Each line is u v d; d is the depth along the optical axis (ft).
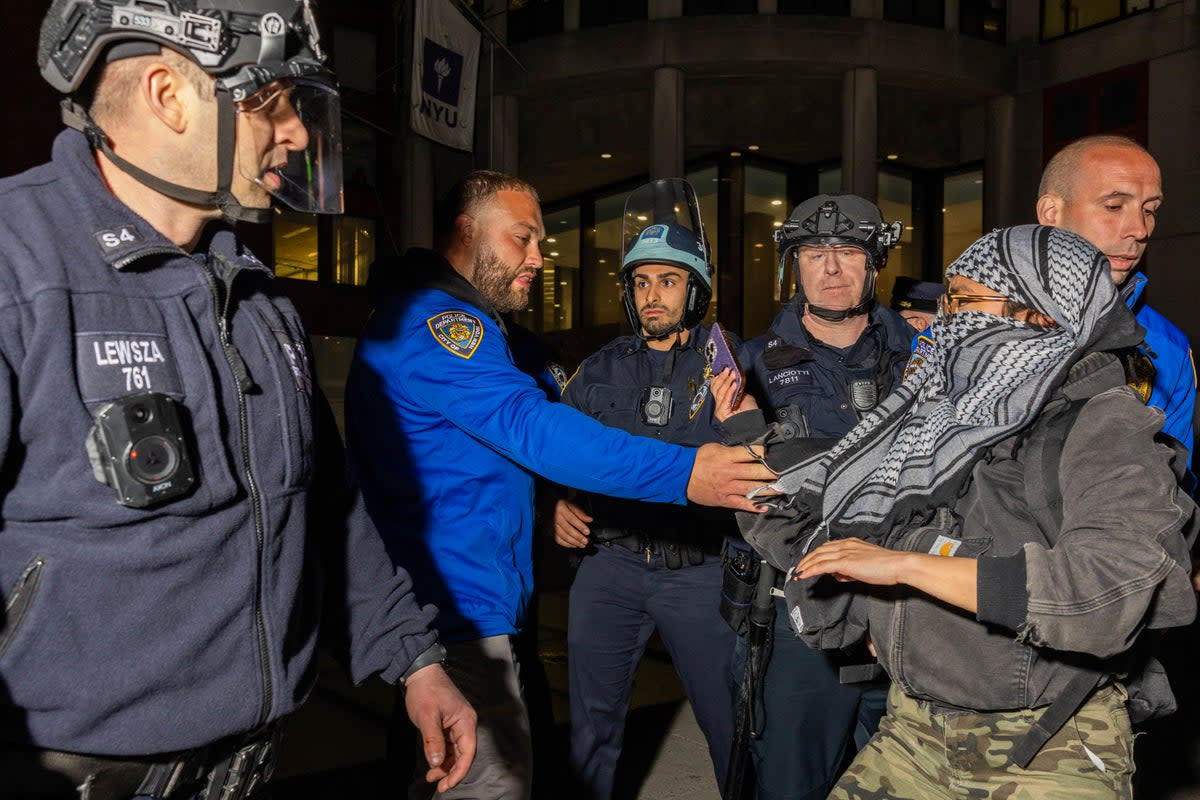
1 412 3.28
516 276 7.59
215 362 3.91
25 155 56.65
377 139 70.28
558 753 9.18
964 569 4.57
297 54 3.93
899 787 5.42
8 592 3.42
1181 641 16.53
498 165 68.69
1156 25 59.62
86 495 3.46
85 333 3.49
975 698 4.98
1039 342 5.05
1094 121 62.90
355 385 7.13
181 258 3.88
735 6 63.41
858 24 62.39
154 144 3.76
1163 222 59.62
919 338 7.47
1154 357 7.36
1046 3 65.10
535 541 8.63
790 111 66.33
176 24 3.62
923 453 5.24
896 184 71.56
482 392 6.60
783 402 8.07
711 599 8.57
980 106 68.69
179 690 3.72
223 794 4.06
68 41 3.66
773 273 71.10
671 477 6.33
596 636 8.91
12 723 3.45
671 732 12.50
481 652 6.82
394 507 7.01
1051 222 7.67
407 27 59.82
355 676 5.03
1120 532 4.43
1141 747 11.80
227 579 3.85
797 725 7.50
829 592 5.78
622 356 9.29
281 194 4.02
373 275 7.39
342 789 10.42
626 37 64.08
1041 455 4.88
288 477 4.15
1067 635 4.37
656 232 8.96
